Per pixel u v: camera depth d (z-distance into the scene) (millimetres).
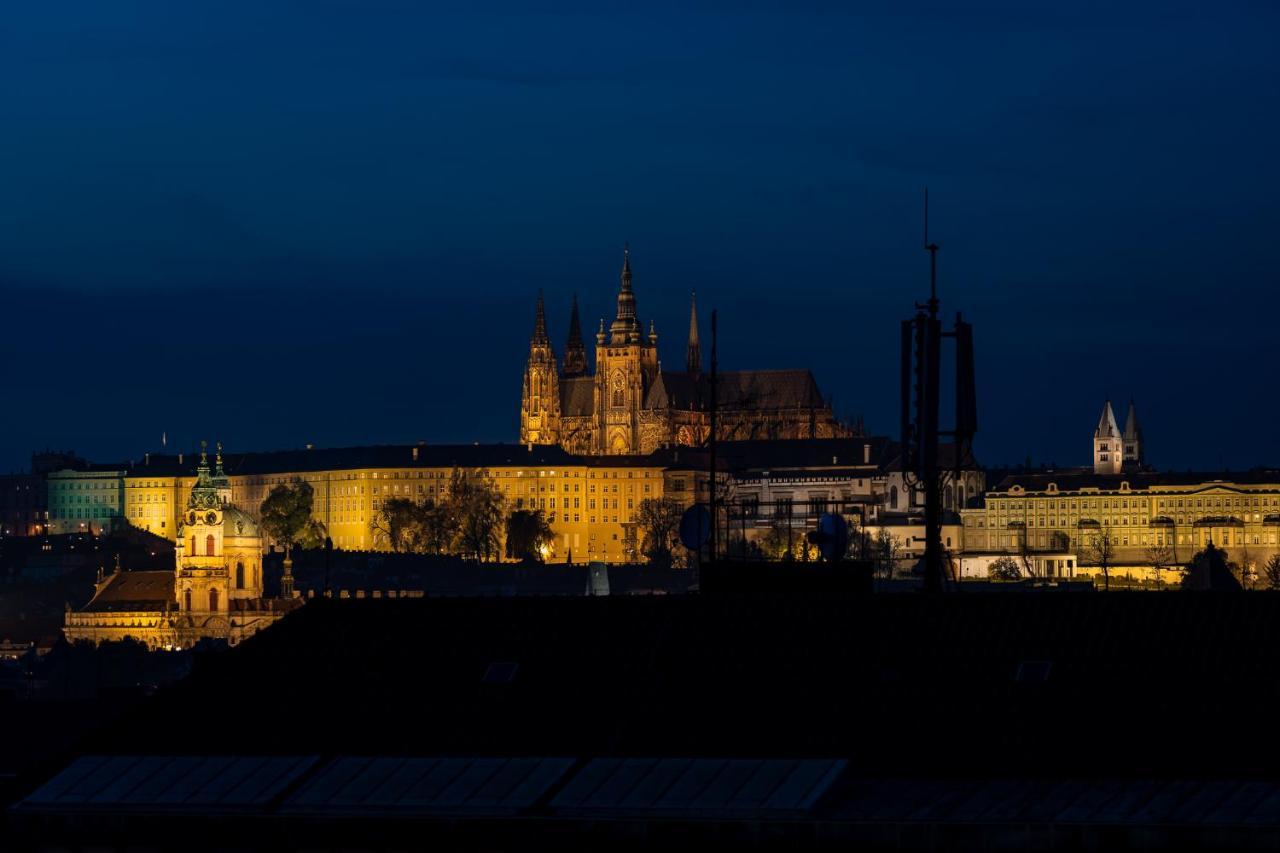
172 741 198375
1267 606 191875
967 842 175625
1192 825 173250
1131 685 187250
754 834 178875
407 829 184875
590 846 181375
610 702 194250
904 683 191000
